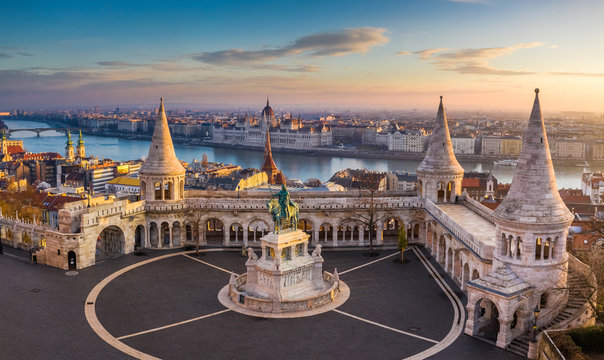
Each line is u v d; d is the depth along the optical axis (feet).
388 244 368.27
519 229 220.02
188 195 389.39
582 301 230.68
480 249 247.09
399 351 207.41
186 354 203.92
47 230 316.81
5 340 213.66
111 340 215.51
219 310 248.32
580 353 180.24
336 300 261.44
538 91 222.28
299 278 264.93
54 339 215.72
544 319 219.61
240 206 362.12
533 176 221.46
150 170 359.05
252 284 268.41
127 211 343.46
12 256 334.44
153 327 228.84
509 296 206.59
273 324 232.73
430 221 344.28
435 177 365.61
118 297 264.52
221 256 339.57
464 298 264.31
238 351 206.90
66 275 298.35
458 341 216.13
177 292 272.31
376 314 244.01
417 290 276.00
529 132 223.92
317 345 212.43
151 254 343.46
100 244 382.83
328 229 406.41
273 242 255.50
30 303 254.06
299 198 369.09
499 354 204.64
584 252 323.37
